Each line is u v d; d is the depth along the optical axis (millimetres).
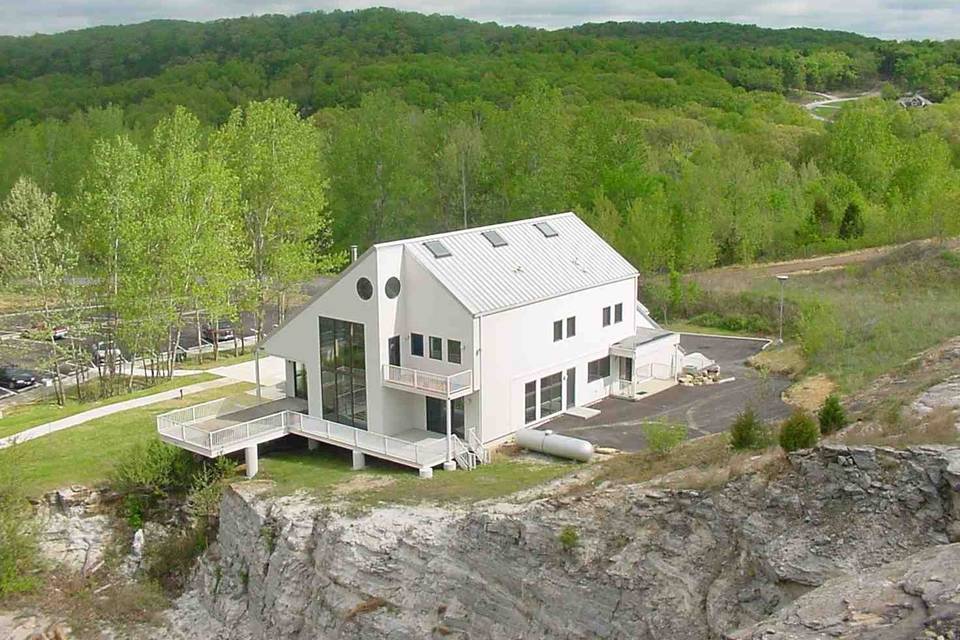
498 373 40688
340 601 32438
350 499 35562
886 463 24531
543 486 33438
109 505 40688
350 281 40750
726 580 25547
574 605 28062
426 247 41844
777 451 28297
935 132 112250
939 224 72000
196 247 57469
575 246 48500
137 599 37219
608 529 28750
